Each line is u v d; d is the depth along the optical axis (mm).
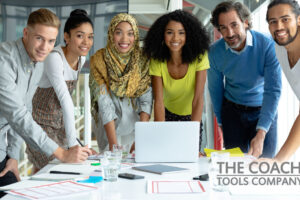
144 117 2537
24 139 1753
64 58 2344
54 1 4129
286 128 3029
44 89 2344
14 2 4105
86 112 4215
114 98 2531
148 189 1182
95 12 4160
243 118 2686
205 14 4230
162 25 2445
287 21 1959
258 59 2512
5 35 4102
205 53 2496
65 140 2510
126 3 4164
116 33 2436
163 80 2570
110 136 2432
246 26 2475
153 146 1771
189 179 1358
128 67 2500
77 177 1378
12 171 1848
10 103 1666
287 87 3020
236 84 2652
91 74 2539
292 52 2037
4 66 1651
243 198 1068
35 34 1635
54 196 1103
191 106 2658
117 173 1345
